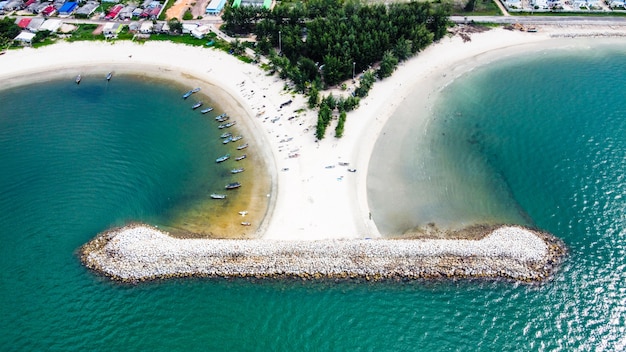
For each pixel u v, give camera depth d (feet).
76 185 408.05
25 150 443.73
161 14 612.29
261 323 310.86
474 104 478.18
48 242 362.12
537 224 369.09
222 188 396.37
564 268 337.72
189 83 516.32
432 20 557.33
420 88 494.18
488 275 331.57
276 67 512.22
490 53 546.26
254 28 585.22
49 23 593.42
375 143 429.38
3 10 615.98
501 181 402.72
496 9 618.03
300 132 440.86
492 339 301.84
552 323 308.81
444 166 413.39
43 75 536.01
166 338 303.68
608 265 339.57
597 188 394.93
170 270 335.88
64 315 316.81
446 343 300.40
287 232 355.56
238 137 442.50
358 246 342.64
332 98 454.40
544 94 490.08
